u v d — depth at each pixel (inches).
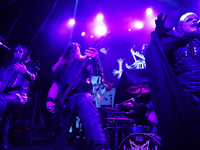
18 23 205.8
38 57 263.9
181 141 53.8
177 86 58.9
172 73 60.9
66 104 82.9
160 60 64.8
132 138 118.3
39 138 214.1
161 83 61.7
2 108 110.5
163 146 54.6
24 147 168.9
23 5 190.4
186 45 69.2
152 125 139.7
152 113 136.1
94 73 89.7
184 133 54.3
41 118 226.2
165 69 62.8
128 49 333.4
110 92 294.7
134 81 130.9
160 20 66.1
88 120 70.9
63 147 78.4
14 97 116.7
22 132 194.5
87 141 67.8
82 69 86.7
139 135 116.6
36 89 269.9
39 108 228.7
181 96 57.2
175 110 57.4
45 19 221.0
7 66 135.8
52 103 91.5
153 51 66.7
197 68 63.9
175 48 70.6
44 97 243.6
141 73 131.0
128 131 151.0
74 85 86.8
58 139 79.3
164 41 71.3
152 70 66.4
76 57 98.5
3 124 127.8
